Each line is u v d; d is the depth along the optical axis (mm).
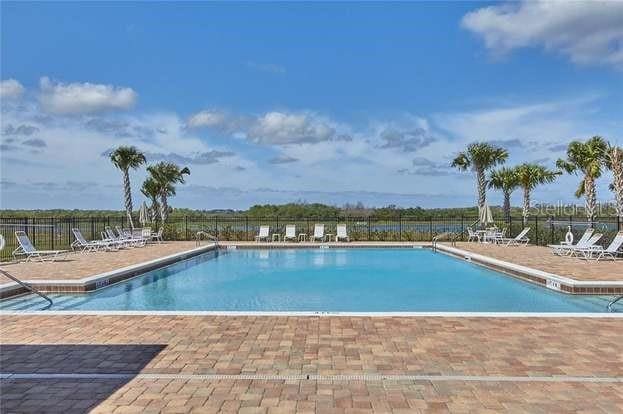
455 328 6727
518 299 10867
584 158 28828
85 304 10117
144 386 4562
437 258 19516
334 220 27812
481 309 9773
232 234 26094
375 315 7531
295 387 4516
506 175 36531
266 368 5066
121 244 21062
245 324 7012
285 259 19297
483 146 31781
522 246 21266
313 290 12297
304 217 27641
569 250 16562
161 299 10938
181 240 25953
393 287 12719
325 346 5867
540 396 4277
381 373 4898
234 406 4082
